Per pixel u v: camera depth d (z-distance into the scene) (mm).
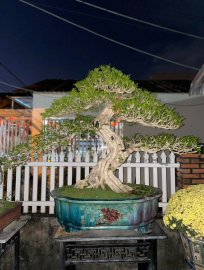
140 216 2352
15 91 9695
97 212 2285
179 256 3350
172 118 2602
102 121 2705
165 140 2896
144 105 2293
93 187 2854
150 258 2365
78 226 2328
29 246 3367
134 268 3420
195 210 2170
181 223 2238
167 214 2434
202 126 7340
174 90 8000
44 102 7867
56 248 3365
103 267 3412
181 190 2666
